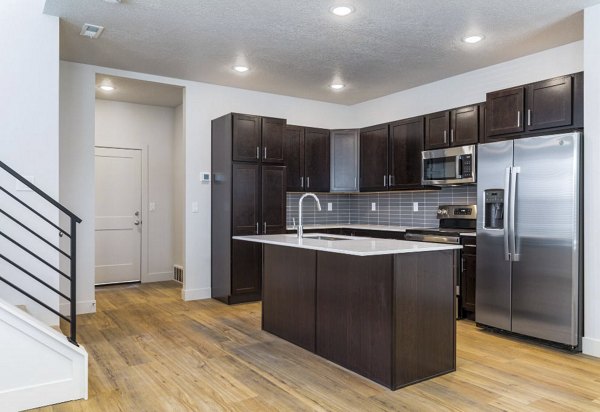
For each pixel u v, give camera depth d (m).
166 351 3.38
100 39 3.89
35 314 3.32
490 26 3.60
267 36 3.82
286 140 5.65
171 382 2.79
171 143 6.55
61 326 4.04
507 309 3.70
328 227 5.88
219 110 5.43
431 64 4.59
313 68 4.73
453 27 3.62
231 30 3.70
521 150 3.59
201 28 3.66
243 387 2.72
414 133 5.15
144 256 6.35
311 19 3.47
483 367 3.04
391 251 2.62
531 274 3.52
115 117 6.11
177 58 4.41
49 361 2.48
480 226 3.91
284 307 3.69
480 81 4.76
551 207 3.39
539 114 3.74
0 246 3.22
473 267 4.19
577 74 3.49
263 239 3.53
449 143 4.73
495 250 3.79
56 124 3.43
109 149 6.10
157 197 6.45
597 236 3.22
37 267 3.33
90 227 4.57
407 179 5.25
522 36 3.82
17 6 3.31
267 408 2.43
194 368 3.03
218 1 3.17
